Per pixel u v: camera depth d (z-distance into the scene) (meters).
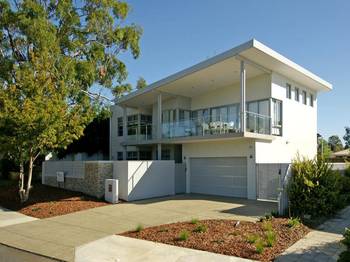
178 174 20.28
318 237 8.64
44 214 12.83
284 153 19.67
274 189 16.20
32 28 20.36
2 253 7.85
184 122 20.34
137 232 9.40
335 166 20.12
